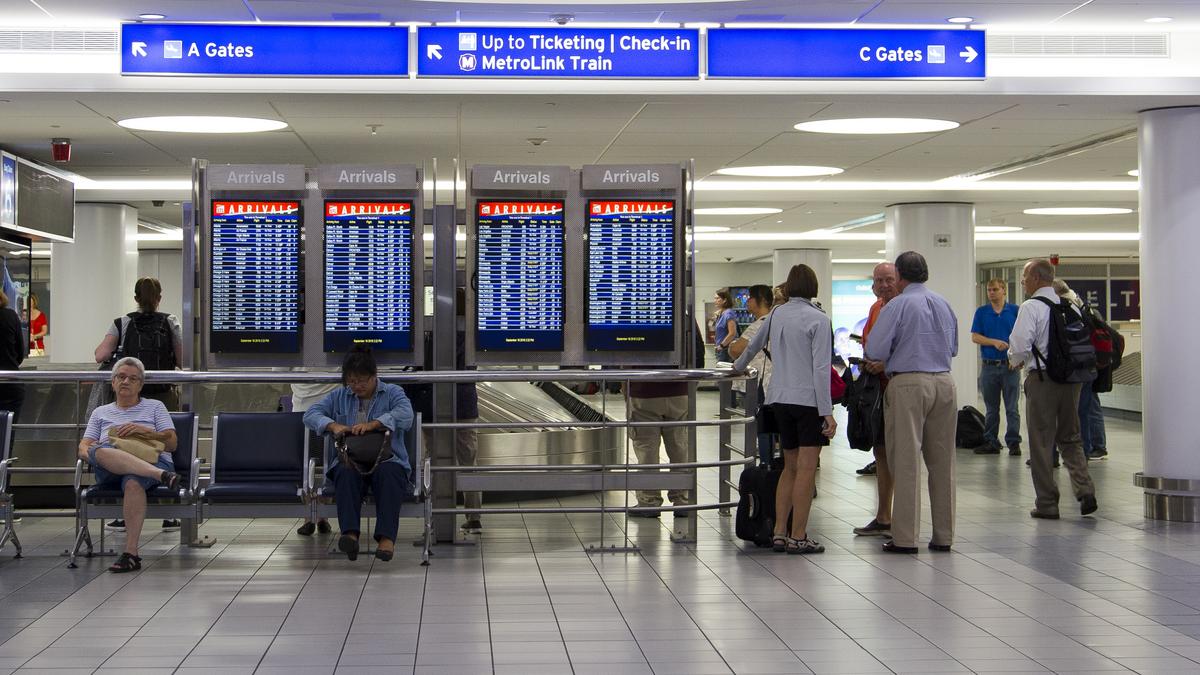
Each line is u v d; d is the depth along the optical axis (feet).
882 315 26.91
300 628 19.97
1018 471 43.37
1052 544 28.22
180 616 20.84
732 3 27.96
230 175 28.43
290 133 39.19
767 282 120.57
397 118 35.86
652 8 28.50
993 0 27.76
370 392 25.91
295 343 28.58
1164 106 32.63
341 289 28.53
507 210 28.76
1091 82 31.17
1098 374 39.81
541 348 28.91
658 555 26.78
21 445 31.01
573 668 17.61
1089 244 97.45
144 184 53.83
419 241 28.53
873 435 27.76
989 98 31.78
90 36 30.42
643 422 26.86
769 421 27.86
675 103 32.89
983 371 49.65
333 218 28.45
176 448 26.09
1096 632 19.83
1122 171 50.65
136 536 24.94
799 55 30.12
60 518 31.94
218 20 29.40
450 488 27.86
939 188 57.06
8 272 43.01
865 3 27.96
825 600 22.18
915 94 31.27
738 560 26.18
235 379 26.78
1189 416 32.19
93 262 59.82
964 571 24.94
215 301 28.55
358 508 24.99
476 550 27.35
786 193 58.80
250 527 30.76
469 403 29.89
